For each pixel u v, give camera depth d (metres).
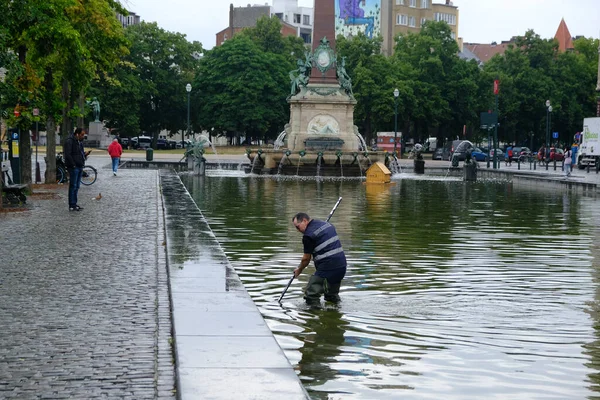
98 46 35.38
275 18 112.75
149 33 98.75
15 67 23.30
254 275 13.66
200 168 48.06
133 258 13.91
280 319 10.48
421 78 97.31
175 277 11.73
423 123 98.94
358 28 162.50
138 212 22.39
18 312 9.66
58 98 30.38
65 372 7.29
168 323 9.16
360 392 7.57
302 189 36.72
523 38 107.12
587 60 120.88
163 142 105.44
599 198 33.53
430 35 100.69
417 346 9.18
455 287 12.78
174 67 101.00
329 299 11.62
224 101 95.94
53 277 11.99
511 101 101.75
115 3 36.53
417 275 13.86
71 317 9.41
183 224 18.80
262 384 6.70
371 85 92.00
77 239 16.41
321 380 7.92
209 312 9.44
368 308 11.17
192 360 7.39
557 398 7.47
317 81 53.75
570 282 13.29
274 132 103.94
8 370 7.34
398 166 59.50
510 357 8.77
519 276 13.84
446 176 53.69
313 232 11.52
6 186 23.89
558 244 18.17
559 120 105.94
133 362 7.61
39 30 26.86
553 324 10.32
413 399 7.39
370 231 20.31
